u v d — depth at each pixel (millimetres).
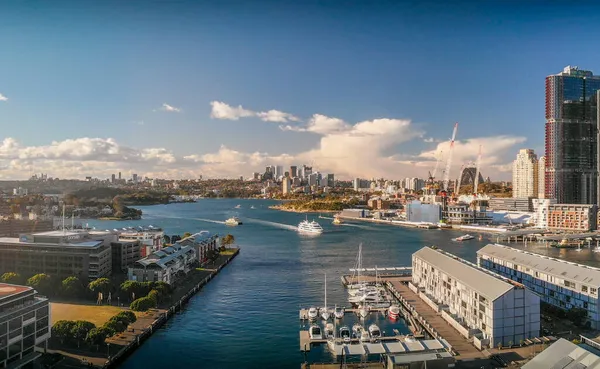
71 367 120562
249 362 131750
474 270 158125
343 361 130125
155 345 144125
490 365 120812
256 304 191750
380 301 186625
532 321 135625
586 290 153375
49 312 127438
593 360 89875
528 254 197000
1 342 111188
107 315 164250
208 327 161625
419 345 129000
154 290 181750
